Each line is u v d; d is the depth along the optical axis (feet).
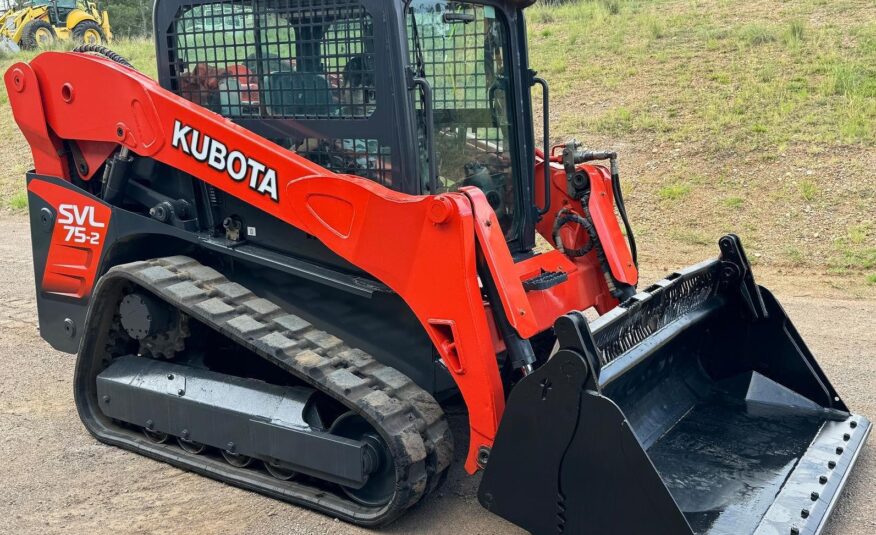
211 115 14.01
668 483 12.10
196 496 13.67
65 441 15.72
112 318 15.53
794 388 14.90
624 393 13.14
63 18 80.94
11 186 43.37
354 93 13.09
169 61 15.08
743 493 11.90
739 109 37.06
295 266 13.82
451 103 13.87
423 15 13.28
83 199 15.96
